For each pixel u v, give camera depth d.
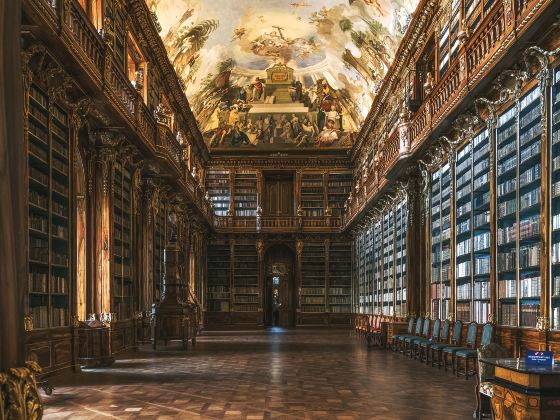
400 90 19.91
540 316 8.38
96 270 13.53
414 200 16.75
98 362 11.99
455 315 12.89
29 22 8.37
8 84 2.90
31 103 9.65
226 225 31.84
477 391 6.62
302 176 32.41
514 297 9.70
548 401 4.49
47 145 10.10
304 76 31.00
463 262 12.63
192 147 27.91
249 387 9.13
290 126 32.19
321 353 15.43
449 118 12.24
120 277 15.15
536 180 8.88
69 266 10.98
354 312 30.81
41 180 9.93
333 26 24.98
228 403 7.68
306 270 32.22
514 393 4.74
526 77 9.18
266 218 32.06
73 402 7.75
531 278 8.95
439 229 14.87
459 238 12.99
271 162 32.28
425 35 16.45
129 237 16.27
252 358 13.94
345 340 21.09
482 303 11.19
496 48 9.21
